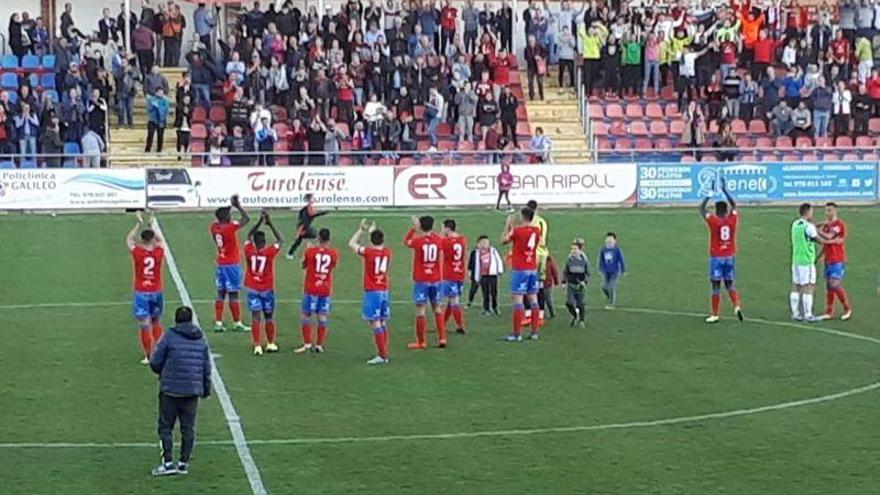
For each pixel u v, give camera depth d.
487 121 47.25
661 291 31.64
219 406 21.36
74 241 37.03
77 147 45.09
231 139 44.94
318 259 25.03
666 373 23.72
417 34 49.22
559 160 49.06
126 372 23.59
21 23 48.44
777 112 48.69
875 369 24.14
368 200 43.12
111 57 48.69
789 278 33.31
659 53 50.00
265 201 42.72
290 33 48.91
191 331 17.84
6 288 31.31
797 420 20.69
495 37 50.50
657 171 44.22
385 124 46.19
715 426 20.33
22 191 41.72
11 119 44.41
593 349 25.66
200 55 47.53
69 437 19.59
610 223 40.34
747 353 25.38
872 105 49.00
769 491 17.31
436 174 43.38
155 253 24.27
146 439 19.53
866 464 18.45
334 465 18.33
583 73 50.28
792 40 50.53
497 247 36.44
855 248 37.22
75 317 28.36
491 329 27.58
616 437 19.70
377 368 24.02
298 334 26.88
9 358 24.66
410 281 32.59
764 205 44.59
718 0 54.09
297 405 21.44
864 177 45.22
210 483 17.52
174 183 42.28
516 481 17.66
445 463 18.42
